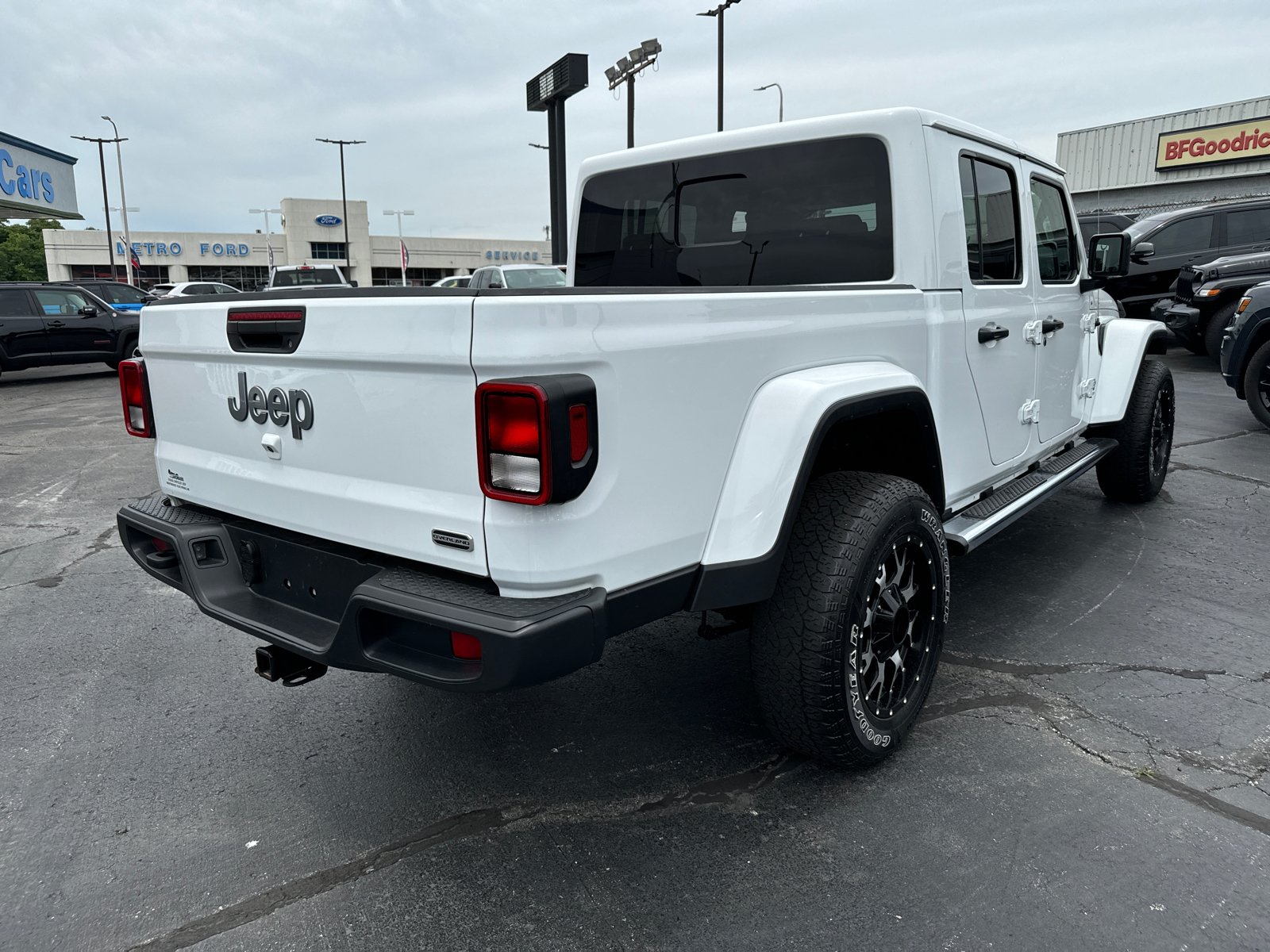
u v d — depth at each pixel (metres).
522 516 1.77
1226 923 1.93
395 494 1.99
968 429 3.18
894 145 2.87
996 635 3.52
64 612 4.04
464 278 18.47
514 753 2.73
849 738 2.40
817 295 2.38
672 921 1.97
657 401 1.94
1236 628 3.56
